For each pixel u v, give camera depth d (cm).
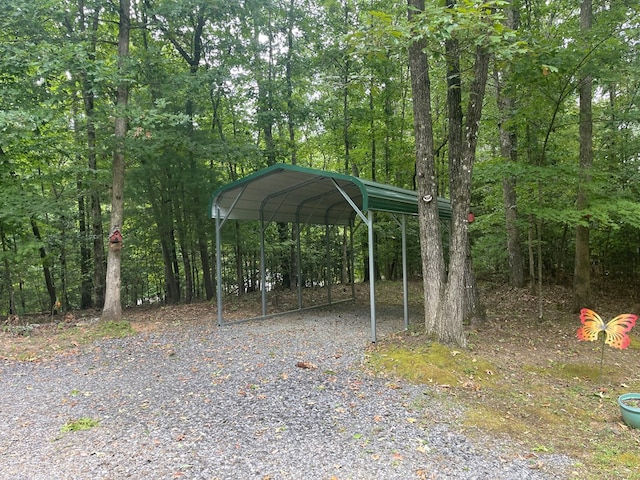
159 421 372
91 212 1271
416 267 1669
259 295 1320
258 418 372
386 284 1484
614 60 685
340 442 324
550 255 1270
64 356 626
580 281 855
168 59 1161
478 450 312
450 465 290
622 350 620
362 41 523
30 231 1040
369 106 1391
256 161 1159
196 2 957
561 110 827
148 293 1698
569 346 636
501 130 1000
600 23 684
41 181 934
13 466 296
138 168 1062
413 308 1039
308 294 1316
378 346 618
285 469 285
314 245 1553
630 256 1144
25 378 521
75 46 746
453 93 661
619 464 295
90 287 1312
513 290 1138
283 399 417
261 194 891
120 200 871
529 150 916
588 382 491
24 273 1070
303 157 1581
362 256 1672
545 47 640
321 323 840
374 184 718
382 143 1434
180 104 1042
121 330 782
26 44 755
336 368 519
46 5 761
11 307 1017
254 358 578
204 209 1109
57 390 472
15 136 738
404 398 417
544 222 1051
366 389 443
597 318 462
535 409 400
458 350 563
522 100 795
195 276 1739
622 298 1018
